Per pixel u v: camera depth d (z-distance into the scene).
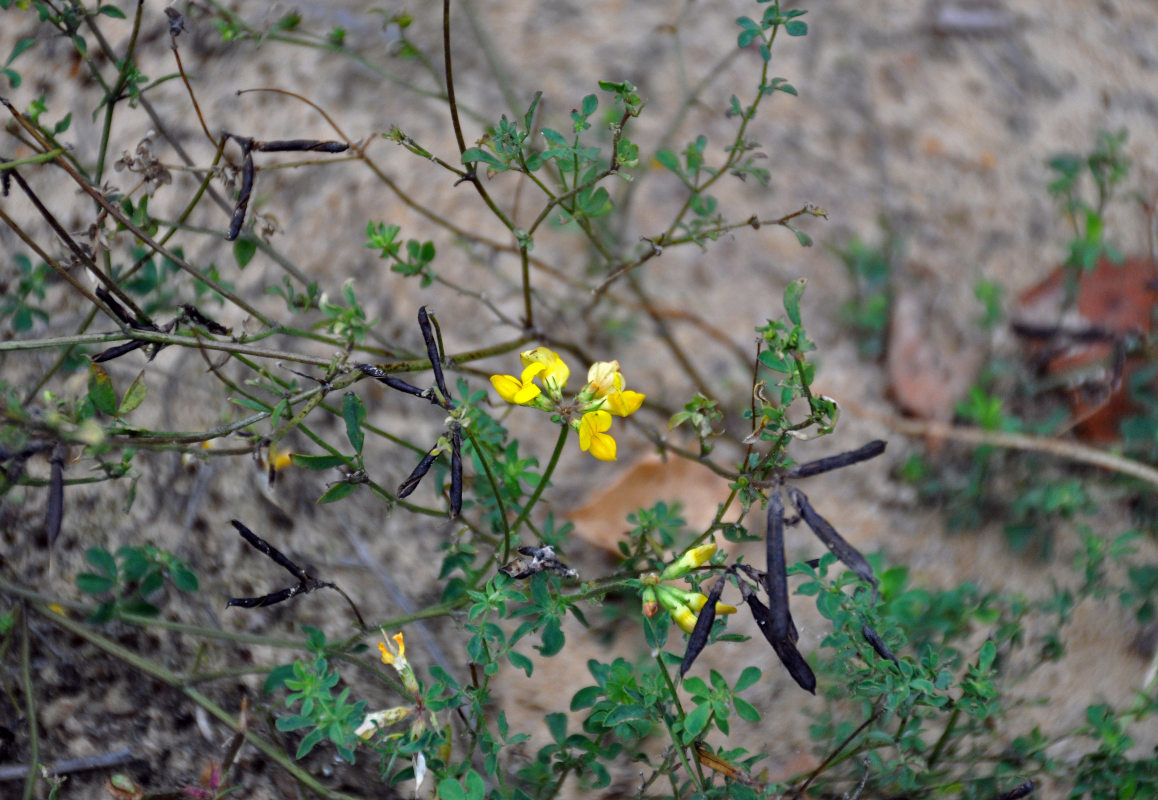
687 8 3.73
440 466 2.40
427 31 3.70
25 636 2.65
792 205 3.47
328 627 2.93
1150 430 2.98
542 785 2.39
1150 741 2.84
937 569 3.05
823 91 3.64
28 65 3.65
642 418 3.21
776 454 1.77
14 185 3.36
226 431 1.87
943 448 3.17
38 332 3.15
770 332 1.75
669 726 1.99
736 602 2.95
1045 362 3.22
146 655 2.90
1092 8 3.87
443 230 3.41
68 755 2.77
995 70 3.71
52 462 1.67
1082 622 2.96
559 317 3.33
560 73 3.66
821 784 2.64
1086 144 3.63
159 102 3.56
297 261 3.36
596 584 2.00
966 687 2.17
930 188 3.52
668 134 3.21
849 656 2.23
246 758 2.78
